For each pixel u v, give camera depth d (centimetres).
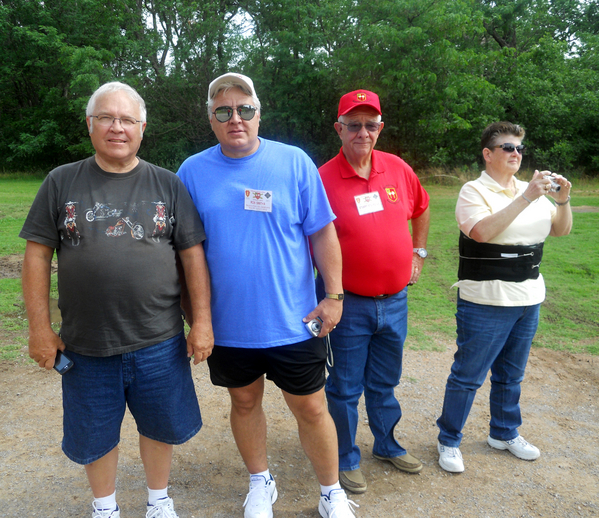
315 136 2358
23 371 384
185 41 2228
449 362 418
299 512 239
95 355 191
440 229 925
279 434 310
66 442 203
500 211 242
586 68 2255
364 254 244
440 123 1902
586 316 524
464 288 266
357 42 1956
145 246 191
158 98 2322
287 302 210
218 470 273
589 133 2111
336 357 257
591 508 242
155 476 219
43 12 2306
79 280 186
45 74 2511
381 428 274
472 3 2117
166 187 200
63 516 232
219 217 207
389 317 254
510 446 288
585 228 917
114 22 2331
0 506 238
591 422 325
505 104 2105
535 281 261
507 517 236
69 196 187
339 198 248
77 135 2484
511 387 281
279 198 207
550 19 2578
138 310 192
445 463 271
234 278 207
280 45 2111
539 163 2078
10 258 711
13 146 2372
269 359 214
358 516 236
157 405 204
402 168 267
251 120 203
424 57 1880
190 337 207
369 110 241
